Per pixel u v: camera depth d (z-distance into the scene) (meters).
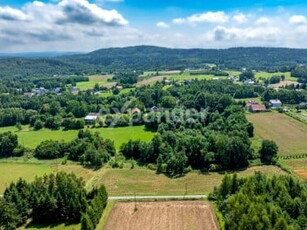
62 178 87.19
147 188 100.81
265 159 117.94
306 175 104.50
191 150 117.50
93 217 76.69
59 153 136.62
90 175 114.50
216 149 115.75
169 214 82.88
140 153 128.25
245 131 137.62
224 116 167.88
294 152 125.12
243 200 72.62
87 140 137.12
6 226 79.00
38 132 173.25
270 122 167.50
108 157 127.81
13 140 141.88
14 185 88.00
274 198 77.44
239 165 114.44
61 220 83.88
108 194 96.94
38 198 83.69
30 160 134.50
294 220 70.25
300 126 159.50
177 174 111.38
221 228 74.81
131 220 80.44
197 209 84.94
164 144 123.44
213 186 100.19
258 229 64.25
